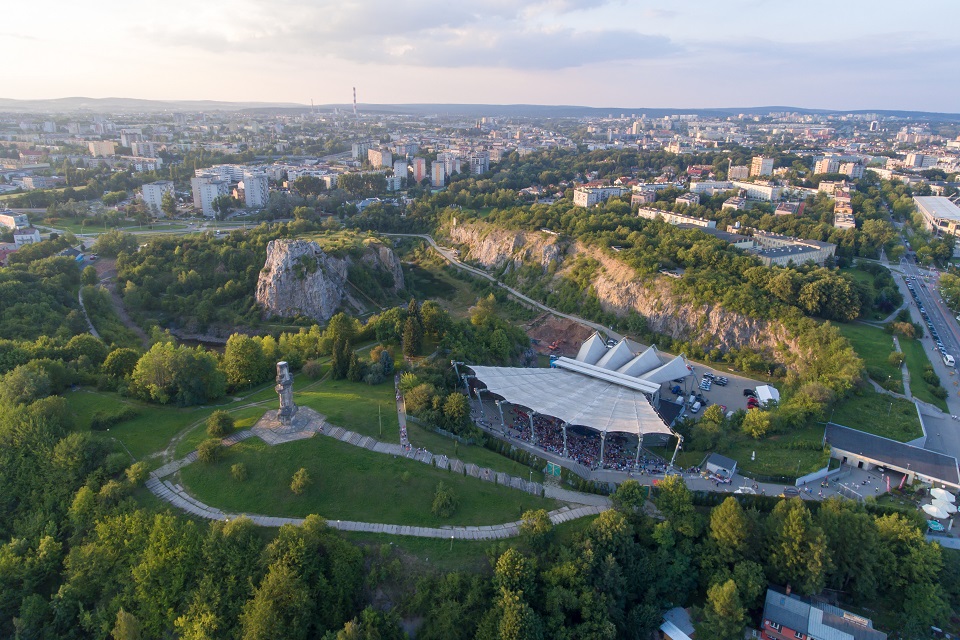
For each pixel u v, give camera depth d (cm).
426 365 18562
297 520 12219
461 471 14088
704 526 13075
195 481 12862
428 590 11238
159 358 15675
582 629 11031
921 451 15862
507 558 11381
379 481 13250
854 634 11225
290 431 14325
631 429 15488
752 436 17062
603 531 12281
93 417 14525
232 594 10856
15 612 11144
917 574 12031
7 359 16488
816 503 14025
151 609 10750
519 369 19138
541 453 15850
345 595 11094
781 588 12488
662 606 12144
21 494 12631
